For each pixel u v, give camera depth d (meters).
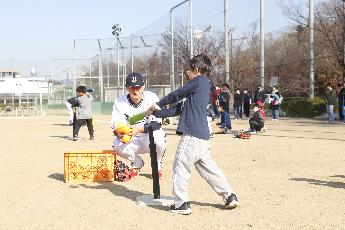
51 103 41.03
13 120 28.78
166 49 30.16
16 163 9.27
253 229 4.56
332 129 17.16
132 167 7.61
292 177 7.32
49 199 5.98
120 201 5.85
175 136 14.89
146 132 6.57
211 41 28.81
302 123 21.00
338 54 24.22
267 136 14.58
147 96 6.82
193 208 5.43
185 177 5.22
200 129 5.19
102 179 7.20
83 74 39.56
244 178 7.25
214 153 10.34
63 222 4.88
